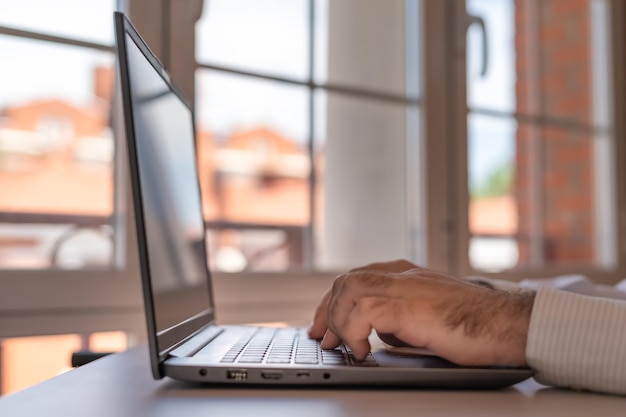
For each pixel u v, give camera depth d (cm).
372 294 55
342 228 161
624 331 51
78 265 128
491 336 53
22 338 108
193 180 90
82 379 54
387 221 166
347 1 162
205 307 87
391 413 41
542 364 52
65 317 113
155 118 65
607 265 213
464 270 170
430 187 166
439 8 170
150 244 53
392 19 169
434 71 169
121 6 125
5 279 107
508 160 188
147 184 56
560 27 207
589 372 51
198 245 88
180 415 39
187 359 51
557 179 202
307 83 155
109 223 126
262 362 51
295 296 144
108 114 126
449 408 43
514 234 189
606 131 216
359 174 163
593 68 216
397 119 169
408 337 54
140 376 55
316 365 50
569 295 54
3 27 115
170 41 128
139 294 121
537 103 199
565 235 203
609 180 214
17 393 47
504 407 44
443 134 170
